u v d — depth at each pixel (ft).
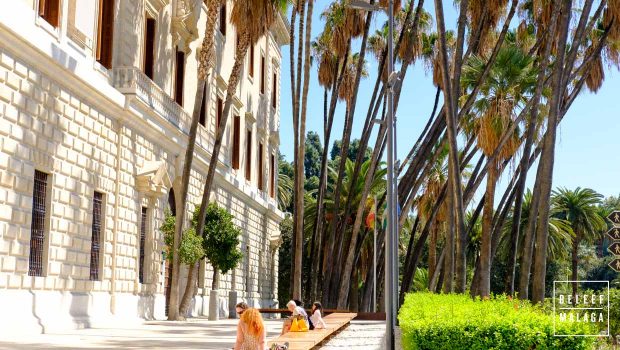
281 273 222.28
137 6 93.86
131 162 89.86
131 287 90.48
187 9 112.27
